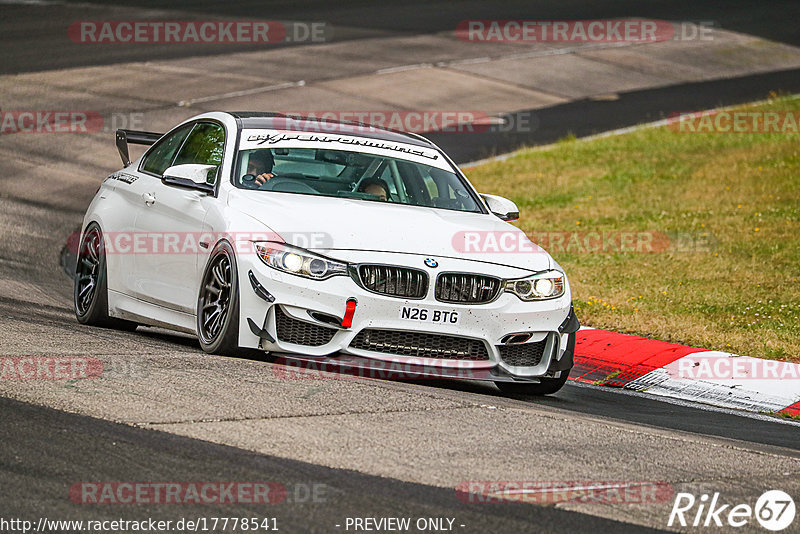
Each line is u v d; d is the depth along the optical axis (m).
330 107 79.00
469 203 29.11
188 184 27.12
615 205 58.41
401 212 26.58
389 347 24.16
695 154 70.75
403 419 20.02
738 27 121.44
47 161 61.47
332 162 28.52
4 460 15.98
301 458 17.06
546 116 82.62
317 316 23.84
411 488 16.14
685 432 23.06
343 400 20.92
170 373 21.84
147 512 14.40
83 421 18.08
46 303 34.50
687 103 88.44
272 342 23.88
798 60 108.31
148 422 18.27
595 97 89.81
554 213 57.00
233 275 24.48
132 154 64.50
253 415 19.17
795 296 39.81
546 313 25.42
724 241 49.34
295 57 95.31
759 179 62.59
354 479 16.30
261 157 27.92
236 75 87.19
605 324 36.59
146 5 115.69
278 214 25.22
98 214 31.19
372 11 120.62
